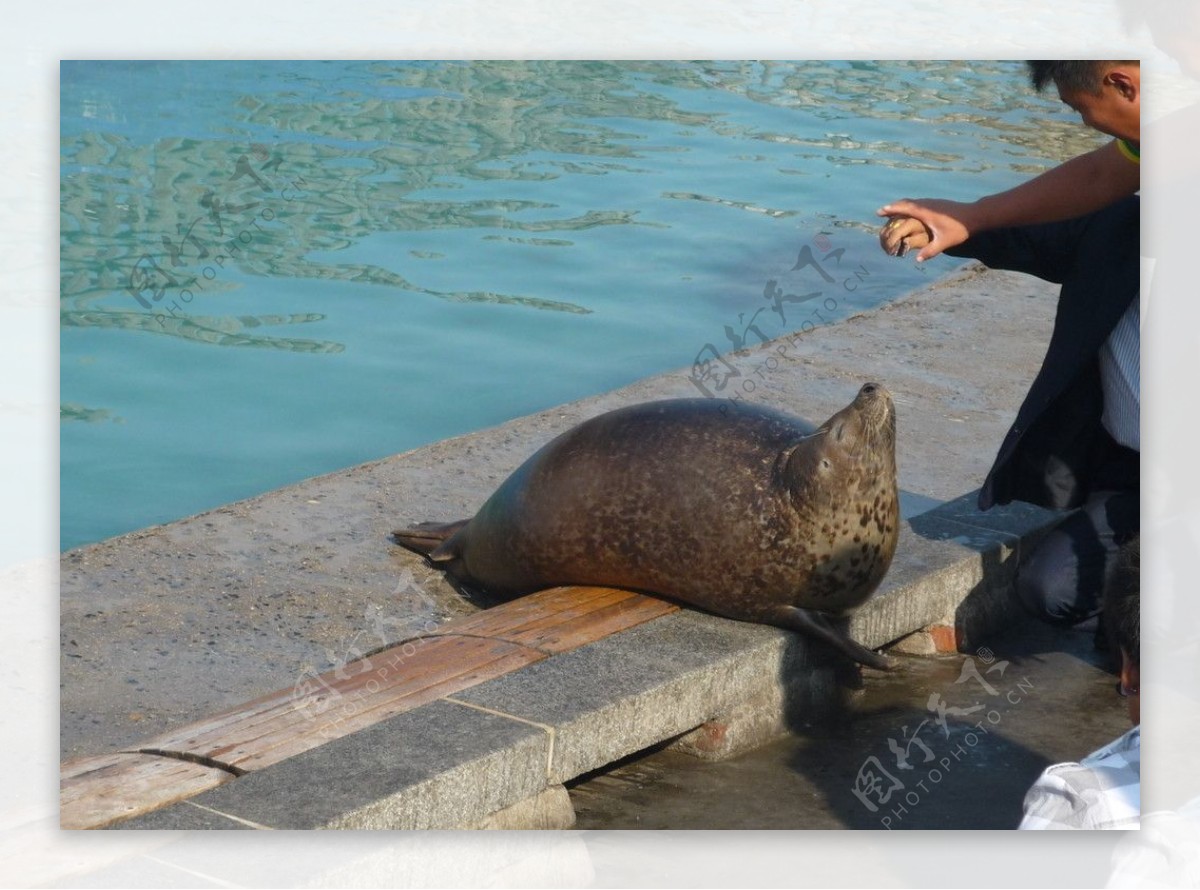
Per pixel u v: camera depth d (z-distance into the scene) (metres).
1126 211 4.97
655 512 5.09
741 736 4.84
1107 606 2.75
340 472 6.81
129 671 4.98
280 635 5.32
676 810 4.46
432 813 3.93
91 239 10.05
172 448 7.25
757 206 11.23
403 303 9.19
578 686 4.51
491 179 11.73
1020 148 13.05
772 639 4.94
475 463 6.94
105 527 6.37
